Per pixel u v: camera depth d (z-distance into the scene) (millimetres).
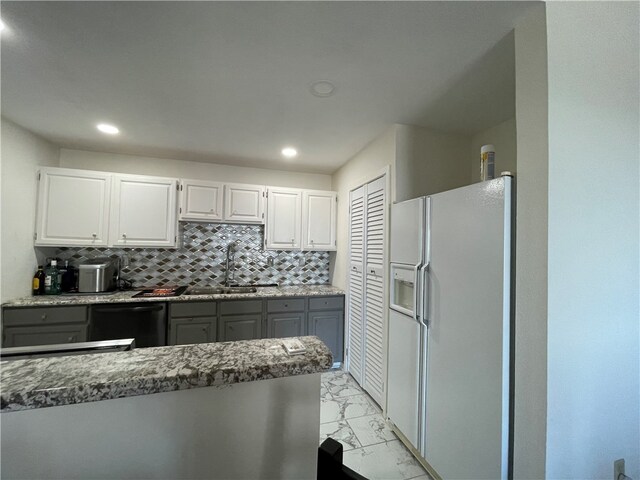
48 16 1218
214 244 3328
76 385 579
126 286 2969
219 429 704
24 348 907
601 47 1208
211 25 1270
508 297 1227
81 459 618
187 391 680
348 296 3059
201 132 2439
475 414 1349
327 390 2666
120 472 640
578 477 1107
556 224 1093
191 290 3029
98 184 2693
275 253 3561
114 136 2543
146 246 2832
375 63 1521
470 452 1369
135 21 1247
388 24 1251
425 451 1692
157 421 662
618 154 1214
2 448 582
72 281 2732
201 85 1739
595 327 1144
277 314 2945
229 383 659
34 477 597
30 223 2453
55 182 2568
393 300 2086
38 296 2469
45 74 1637
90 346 955
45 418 599
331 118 2148
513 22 1227
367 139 2555
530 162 1158
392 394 2064
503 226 1230
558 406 1082
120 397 607
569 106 1135
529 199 1154
